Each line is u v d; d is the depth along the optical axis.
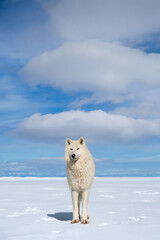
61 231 4.41
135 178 29.58
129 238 3.86
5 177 30.50
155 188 13.80
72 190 5.55
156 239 3.77
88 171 5.42
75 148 5.36
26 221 5.39
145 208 6.92
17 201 8.67
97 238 3.90
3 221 5.40
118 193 11.27
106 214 6.02
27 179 28.58
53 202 8.43
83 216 5.27
